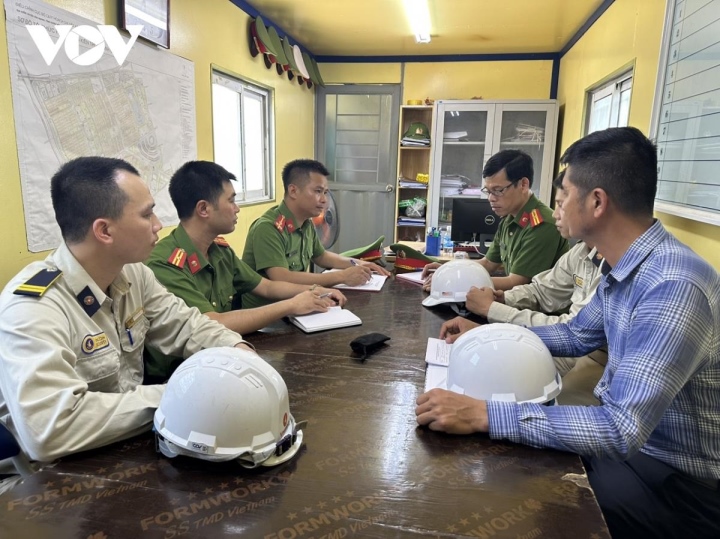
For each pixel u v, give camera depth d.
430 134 4.88
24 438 0.82
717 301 0.93
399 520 0.69
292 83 4.43
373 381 1.18
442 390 0.98
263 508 0.71
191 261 1.61
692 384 1.00
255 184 4.02
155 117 2.47
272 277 2.14
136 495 0.73
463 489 0.77
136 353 1.22
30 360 0.86
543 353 1.02
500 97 4.75
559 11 3.41
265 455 0.79
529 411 0.91
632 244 1.02
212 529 0.67
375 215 5.14
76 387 0.86
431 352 1.35
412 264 2.63
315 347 1.42
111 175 1.03
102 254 1.06
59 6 1.84
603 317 1.19
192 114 2.82
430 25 3.81
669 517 1.03
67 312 1.00
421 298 2.02
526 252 2.16
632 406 0.85
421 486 0.77
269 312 1.56
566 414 0.89
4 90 1.64
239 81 3.50
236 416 0.78
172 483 0.77
